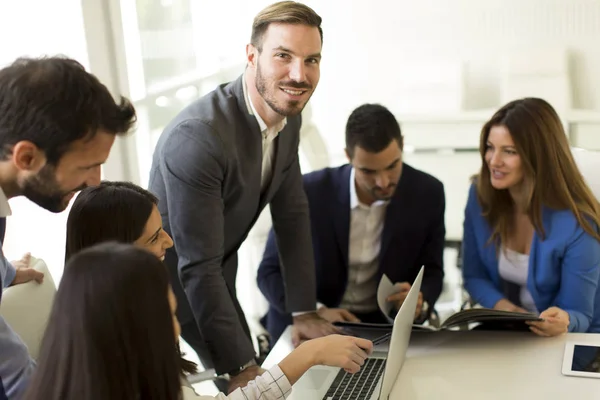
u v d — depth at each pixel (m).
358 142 1.93
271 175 1.82
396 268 2.09
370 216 2.08
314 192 2.10
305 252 1.94
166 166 1.59
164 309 0.87
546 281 1.95
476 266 2.11
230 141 1.62
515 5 4.48
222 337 1.62
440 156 3.96
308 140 3.63
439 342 1.69
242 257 3.04
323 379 1.54
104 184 1.31
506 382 1.48
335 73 4.78
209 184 1.59
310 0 4.67
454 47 4.62
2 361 1.12
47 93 1.04
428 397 1.44
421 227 2.08
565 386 1.45
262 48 1.59
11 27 1.99
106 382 0.83
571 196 1.92
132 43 2.33
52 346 0.85
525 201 1.95
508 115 1.92
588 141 4.29
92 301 0.84
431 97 4.54
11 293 1.55
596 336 1.67
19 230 2.04
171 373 0.87
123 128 1.14
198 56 2.79
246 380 1.59
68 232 1.26
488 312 1.62
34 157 1.07
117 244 0.90
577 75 4.54
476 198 2.10
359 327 1.78
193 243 1.60
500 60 4.53
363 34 4.70
